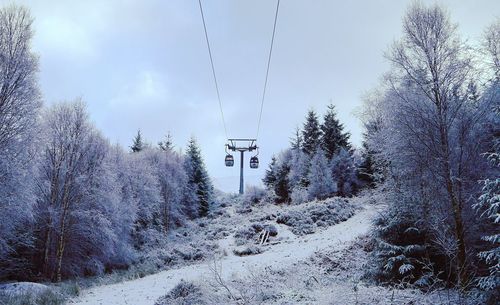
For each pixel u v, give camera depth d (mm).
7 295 11156
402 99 9430
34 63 14062
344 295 7070
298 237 25359
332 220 27797
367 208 28422
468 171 8797
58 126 18344
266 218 31906
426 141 9094
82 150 18766
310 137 47531
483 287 6875
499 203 6238
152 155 38188
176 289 9508
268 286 8852
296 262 13656
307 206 32344
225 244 25953
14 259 16469
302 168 42156
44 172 17875
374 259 10969
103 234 18656
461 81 8797
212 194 47812
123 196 24516
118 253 20719
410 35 9367
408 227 10344
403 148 9641
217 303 7570
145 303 9867
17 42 13547
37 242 17734
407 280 9672
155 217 32812
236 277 10344
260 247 23438
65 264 17812
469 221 8820
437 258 9766
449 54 8891
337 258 13430
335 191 35750
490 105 8484
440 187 9242
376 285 9695
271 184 49375
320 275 11383
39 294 11508
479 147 8742
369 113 15359
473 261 8586
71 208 18188
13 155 13555
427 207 9625
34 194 15727
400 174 10617
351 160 37562
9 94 13281
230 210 44531
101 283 15562
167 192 35156
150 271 18812
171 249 24391
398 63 9547
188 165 44188
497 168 8453
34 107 14227
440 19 9141
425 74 9250
